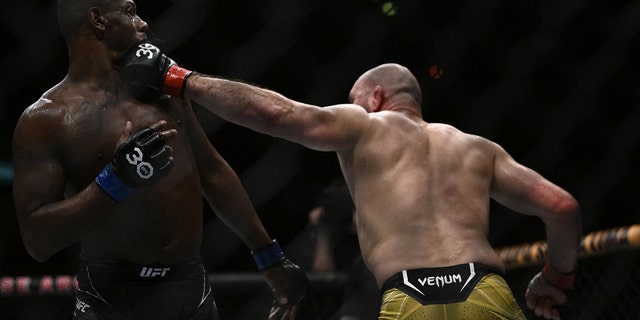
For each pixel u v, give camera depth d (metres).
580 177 7.18
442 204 2.96
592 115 7.01
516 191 3.13
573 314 4.95
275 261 3.15
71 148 2.63
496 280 2.86
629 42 6.43
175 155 2.77
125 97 2.73
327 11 6.36
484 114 7.04
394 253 2.88
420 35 6.68
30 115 2.61
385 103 3.32
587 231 7.04
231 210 3.08
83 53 2.72
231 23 6.25
